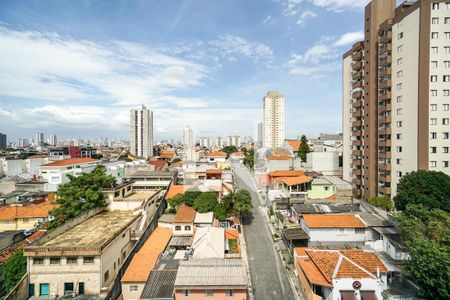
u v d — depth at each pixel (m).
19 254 27.50
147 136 141.00
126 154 126.81
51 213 37.66
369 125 52.19
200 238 33.09
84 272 24.31
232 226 42.06
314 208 39.31
